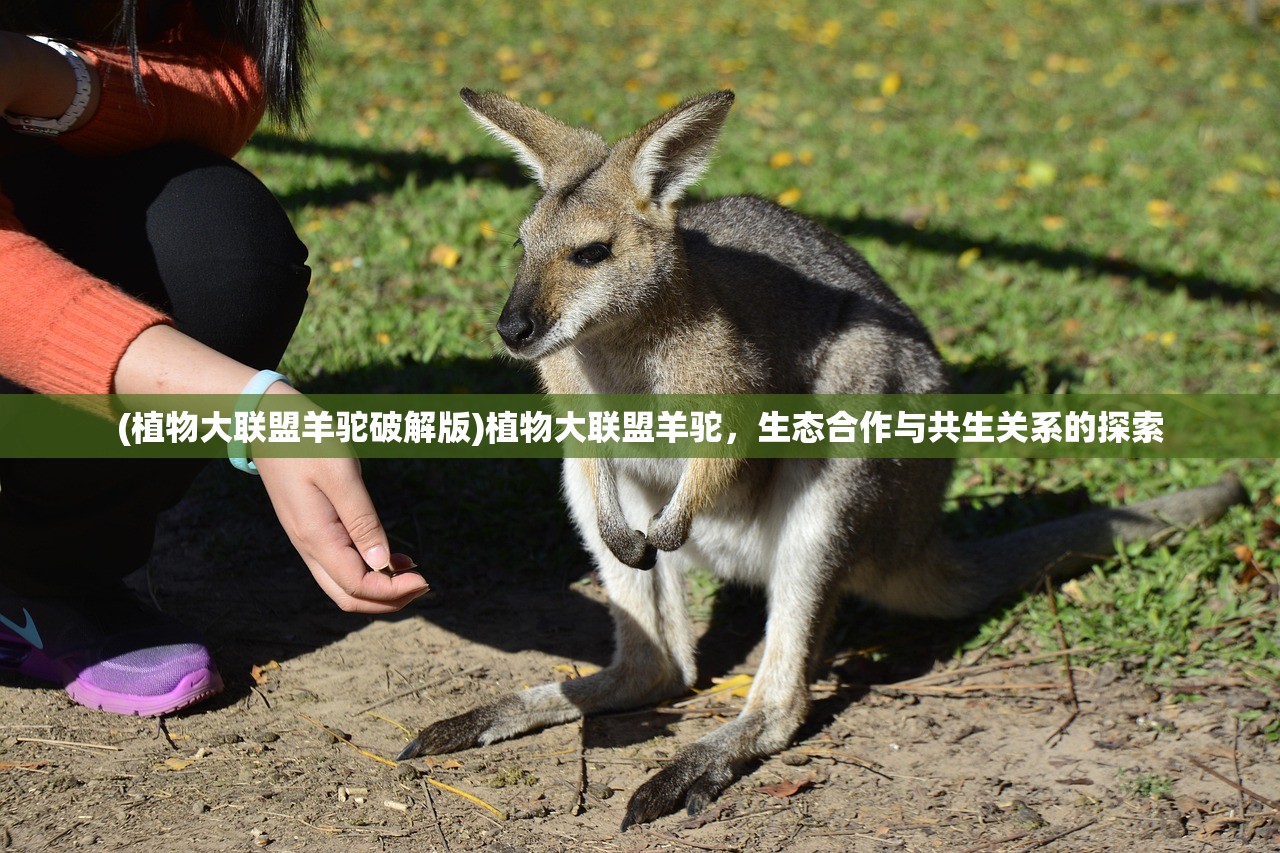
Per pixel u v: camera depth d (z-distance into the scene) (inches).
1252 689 128.5
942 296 221.6
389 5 439.8
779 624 123.3
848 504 125.1
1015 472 173.2
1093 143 331.3
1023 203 274.4
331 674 126.5
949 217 264.1
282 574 145.6
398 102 319.9
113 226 102.8
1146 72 422.0
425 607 142.3
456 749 114.4
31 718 113.8
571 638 138.4
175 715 116.0
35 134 94.7
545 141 131.9
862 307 137.7
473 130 295.7
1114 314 220.4
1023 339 207.6
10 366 76.6
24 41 87.5
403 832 100.7
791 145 314.7
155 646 115.3
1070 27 490.6
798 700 120.2
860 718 125.7
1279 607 141.8
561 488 162.6
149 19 104.0
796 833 104.6
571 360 127.6
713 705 128.1
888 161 305.3
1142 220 266.8
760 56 416.5
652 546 119.7
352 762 110.8
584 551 155.7
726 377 123.4
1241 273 241.0
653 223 122.8
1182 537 154.3
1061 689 130.1
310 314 198.5
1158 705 126.6
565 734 120.4
